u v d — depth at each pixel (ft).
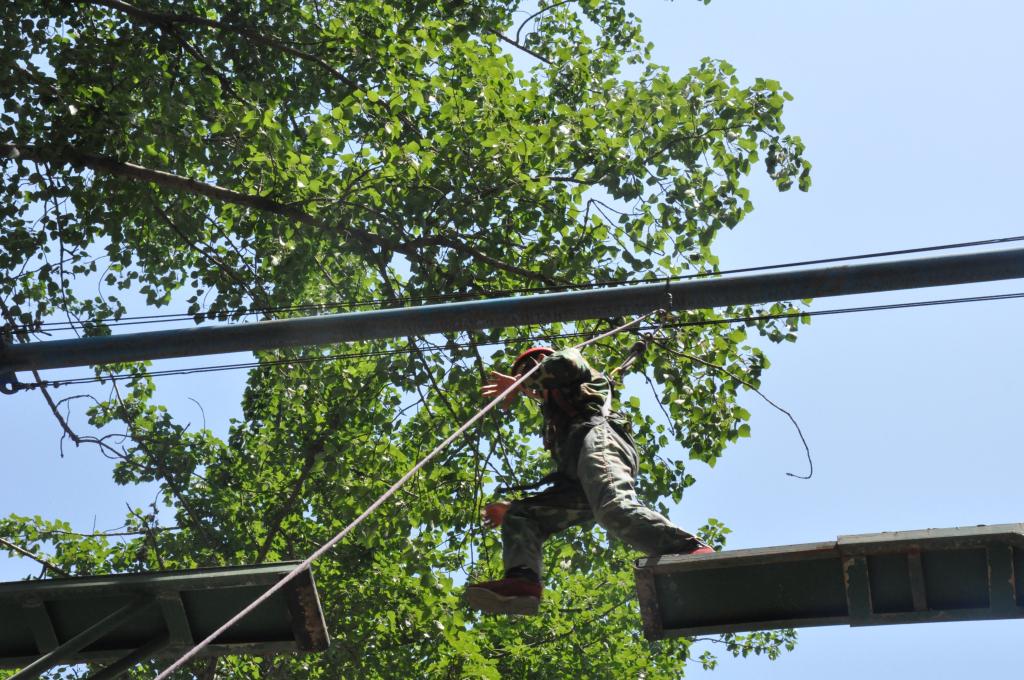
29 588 29.96
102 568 88.94
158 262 79.87
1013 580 24.23
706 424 70.44
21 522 87.51
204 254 73.61
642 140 68.18
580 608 87.61
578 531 77.20
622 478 28.63
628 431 30.78
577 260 67.92
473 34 79.10
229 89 77.20
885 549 24.50
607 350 71.31
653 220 68.74
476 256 68.39
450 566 86.63
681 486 73.51
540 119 76.33
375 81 75.46
